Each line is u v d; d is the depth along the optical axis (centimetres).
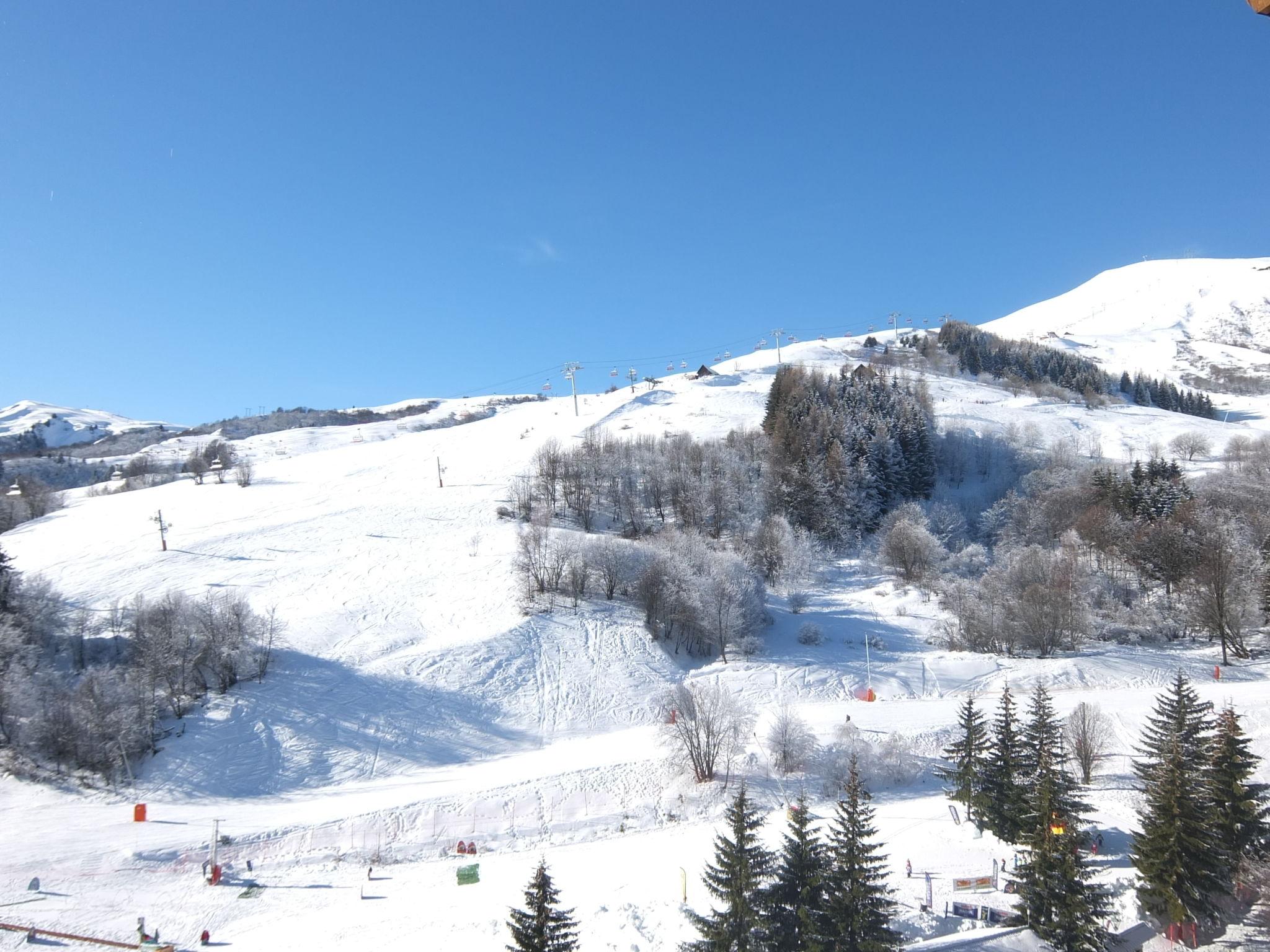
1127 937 3200
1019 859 3722
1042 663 7225
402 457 14925
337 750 6022
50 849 4638
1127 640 7794
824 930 2784
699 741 5319
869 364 18500
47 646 6894
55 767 5550
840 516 10894
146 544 10394
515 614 8044
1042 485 11275
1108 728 5188
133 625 7050
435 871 4416
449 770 5934
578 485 11006
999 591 8262
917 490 11831
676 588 7962
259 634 6994
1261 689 5988
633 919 3475
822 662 7494
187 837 4800
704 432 14150
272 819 5059
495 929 3531
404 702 6625
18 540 11481
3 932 3809
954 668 7281
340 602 8362
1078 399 17988
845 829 2953
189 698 6347
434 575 9000
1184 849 3222
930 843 4138
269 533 10569
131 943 3741
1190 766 3453
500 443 15075
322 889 4272
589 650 7588
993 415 15500
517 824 5003
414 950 3447
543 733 6556
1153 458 11569
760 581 8694
